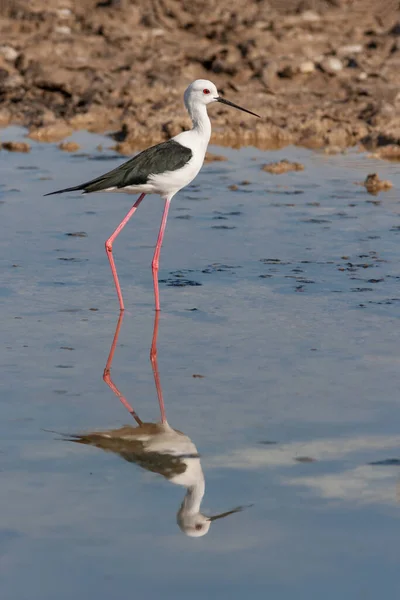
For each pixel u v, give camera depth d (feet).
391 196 54.54
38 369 30.86
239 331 34.60
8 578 19.39
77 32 93.40
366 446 25.31
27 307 37.19
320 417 27.20
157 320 35.91
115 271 38.58
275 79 82.79
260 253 44.55
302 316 36.09
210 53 86.12
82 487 23.17
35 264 42.70
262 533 21.12
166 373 30.68
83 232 47.93
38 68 83.66
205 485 23.32
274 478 23.59
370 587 19.11
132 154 64.44
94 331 34.68
